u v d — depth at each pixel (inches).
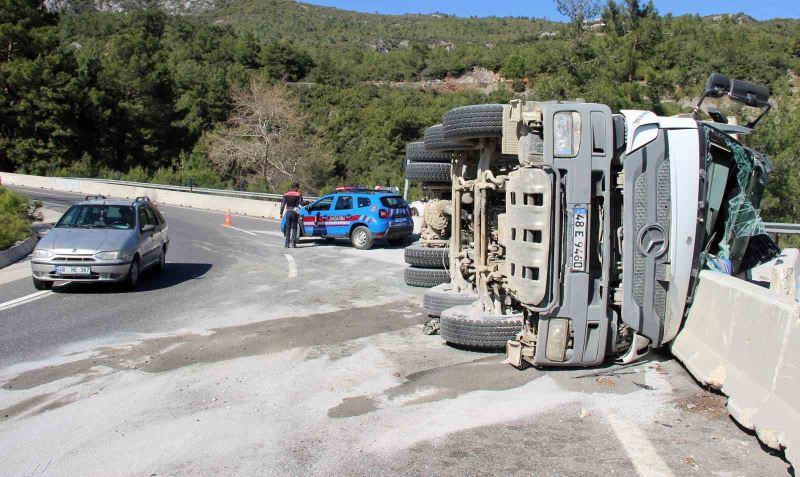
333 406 233.5
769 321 201.2
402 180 1727.4
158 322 378.3
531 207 251.0
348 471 180.4
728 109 736.3
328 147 2065.7
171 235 911.0
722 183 285.4
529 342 264.5
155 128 2586.1
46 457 192.2
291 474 179.0
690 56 1249.4
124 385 260.7
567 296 253.1
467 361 286.8
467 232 362.6
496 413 222.1
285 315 396.2
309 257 700.0
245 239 878.4
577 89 1142.3
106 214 524.1
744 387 206.5
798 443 167.5
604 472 176.2
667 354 280.2
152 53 2684.5
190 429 212.7
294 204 788.0
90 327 366.0
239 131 2022.6
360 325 366.6
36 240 781.9
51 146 2343.8
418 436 204.4
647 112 257.8
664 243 253.8
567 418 215.5
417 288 493.7
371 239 772.6
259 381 264.2
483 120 298.0
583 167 247.9
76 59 2529.5
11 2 2427.4
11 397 247.1
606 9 1138.7
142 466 185.3
